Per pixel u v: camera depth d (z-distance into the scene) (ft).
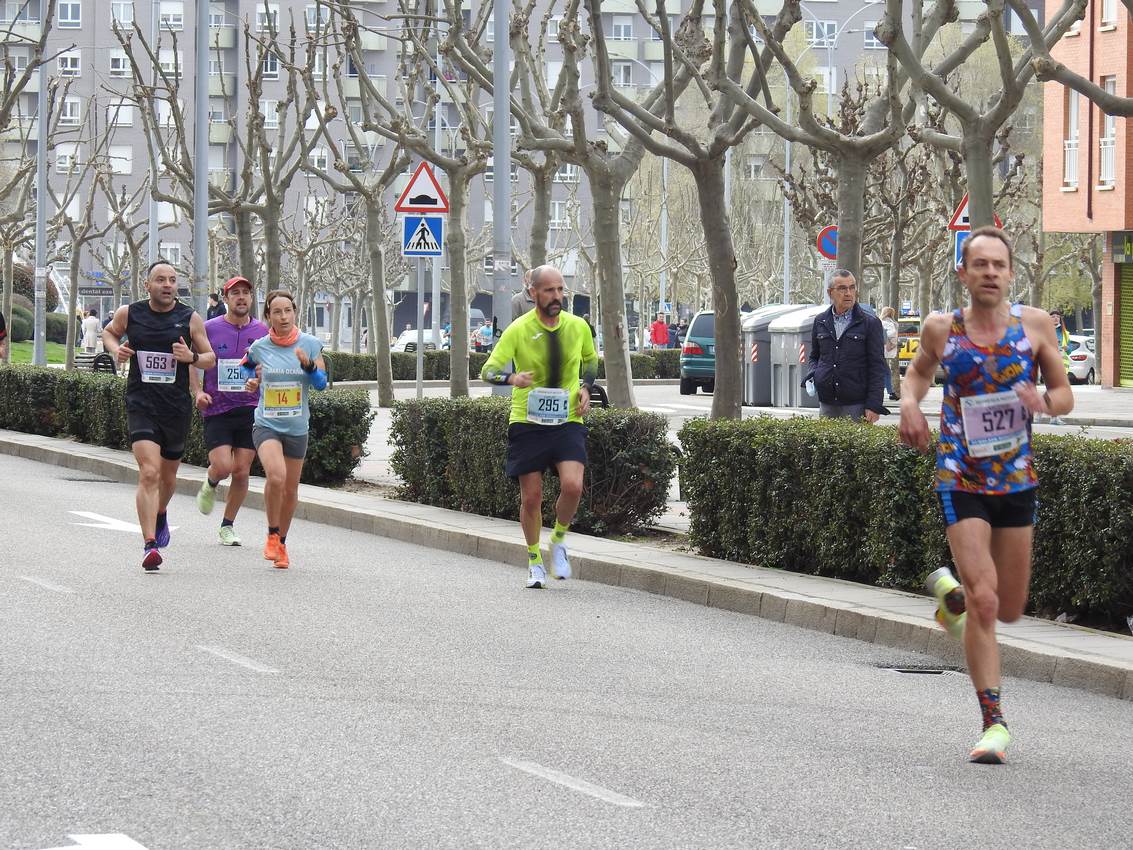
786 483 63.16
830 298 75.36
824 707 42.68
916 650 51.47
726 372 89.45
